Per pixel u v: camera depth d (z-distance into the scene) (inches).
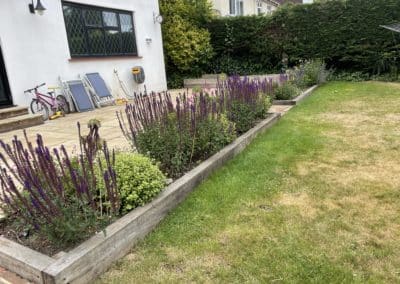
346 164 140.8
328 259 79.7
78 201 83.0
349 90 350.6
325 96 321.1
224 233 92.3
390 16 411.2
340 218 97.7
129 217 89.5
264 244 86.6
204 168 127.0
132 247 88.0
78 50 329.4
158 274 77.5
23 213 86.0
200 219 100.1
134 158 104.7
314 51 464.1
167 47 492.4
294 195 114.0
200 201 110.8
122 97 386.6
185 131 131.8
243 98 189.9
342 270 75.9
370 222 95.0
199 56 509.0
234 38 506.6
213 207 106.9
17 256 75.6
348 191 115.0
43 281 70.9
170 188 107.7
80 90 318.7
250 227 94.7
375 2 414.9
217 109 161.5
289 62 489.1
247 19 494.0
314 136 184.7
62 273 69.4
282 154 156.3
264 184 123.2
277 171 135.6
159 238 91.6
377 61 428.5
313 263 78.5
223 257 82.4
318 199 110.3
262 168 139.2
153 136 125.5
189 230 94.7
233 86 195.9
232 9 659.4
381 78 424.8
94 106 332.8
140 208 95.0
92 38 345.4
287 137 184.5
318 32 455.5
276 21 475.2
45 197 76.7
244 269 77.7
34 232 87.0
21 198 78.4
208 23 517.0
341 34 442.9
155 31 444.8
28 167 86.3
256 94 210.7
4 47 258.4
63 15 307.7
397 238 87.0
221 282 74.2
